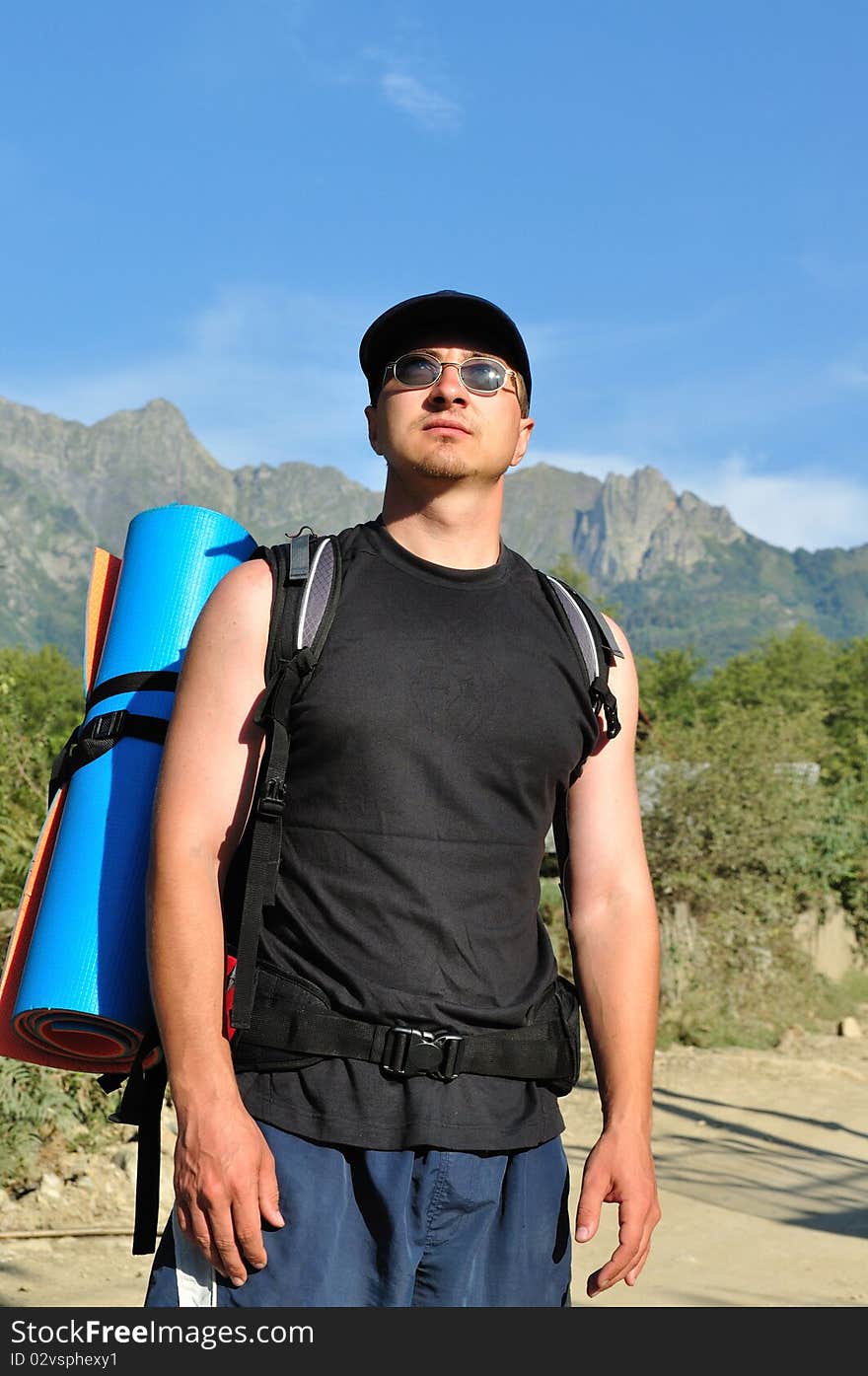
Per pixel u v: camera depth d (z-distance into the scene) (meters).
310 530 2.36
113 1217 6.01
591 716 2.33
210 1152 1.96
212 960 2.08
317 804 2.16
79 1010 2.31
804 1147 8.88
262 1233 2.02
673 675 91.38
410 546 2.32
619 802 2.46
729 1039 13.61
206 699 2.18
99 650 2.68
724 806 15.30
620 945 2.41
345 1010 2.10
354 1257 2.06
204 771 2.16
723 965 15.03
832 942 17.72
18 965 2.47
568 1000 2.33
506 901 2.21
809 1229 6.71
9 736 8.45
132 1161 6.47
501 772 2.20
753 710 17.38
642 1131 2.32
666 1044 13.16
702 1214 6.97
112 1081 2.51
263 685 2.18
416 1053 2.08
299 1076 2.09
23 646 16.91
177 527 2.63
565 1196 2.25
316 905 2.14
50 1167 6.44
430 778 2.16
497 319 2.37
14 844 7.41
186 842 2.12
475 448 2.31
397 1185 2.06
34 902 2.50
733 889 15.33
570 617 2.37
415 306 2.37
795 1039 13.86
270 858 2.13
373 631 2.19
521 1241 2.16
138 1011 2.34
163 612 2.56
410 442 2.31
